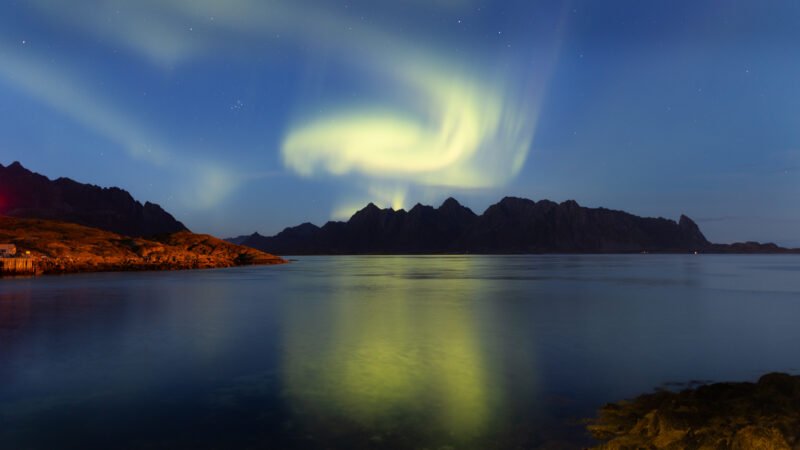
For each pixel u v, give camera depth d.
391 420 12.29
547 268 129.88
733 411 11.30
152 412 13.02
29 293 49.59
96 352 20.72
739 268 127.00
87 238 113.12
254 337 24.52
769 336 24.78
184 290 54.19
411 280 76.19
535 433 11.41
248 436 11.31
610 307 37.94
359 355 20.11
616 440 10.20
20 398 14.27
